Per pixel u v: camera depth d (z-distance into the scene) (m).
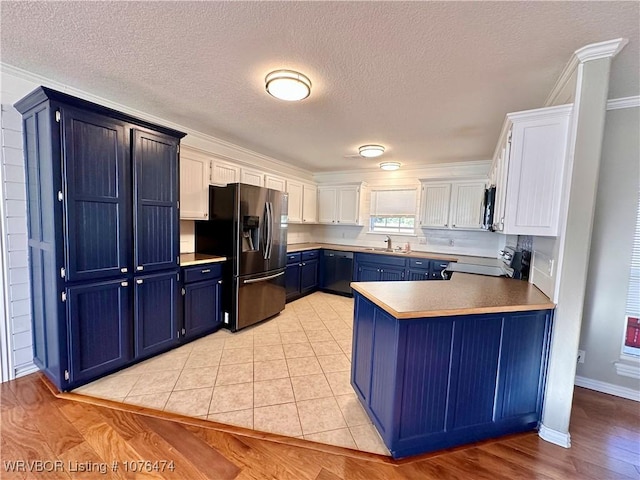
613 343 2.29
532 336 1.75
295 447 1.66
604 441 1.76
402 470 1.53
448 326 1.61
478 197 4.21
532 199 1.84
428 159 4.46
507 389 1.75
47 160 1.93
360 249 5.12
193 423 1.82
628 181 2.20
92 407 1.94
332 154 4.34
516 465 1.58
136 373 2.38
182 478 1.43
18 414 1.85
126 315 2.38
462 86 2.10
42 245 2.07
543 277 2.07
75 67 2.01
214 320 3.25
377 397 1.77
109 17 1.48
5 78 2.06
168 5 1.38
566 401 1.71
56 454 1.55
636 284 2.23
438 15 1.38
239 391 2.18
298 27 1.51
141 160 2.39
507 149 2.04
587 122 1.60
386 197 5.35
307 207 5.42
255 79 2.11
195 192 3.21
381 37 1.57
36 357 2.31
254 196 3.42
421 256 4.42
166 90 2.32
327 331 3.42
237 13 1.42
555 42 1.56
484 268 3.37
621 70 1.78
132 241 2.38
